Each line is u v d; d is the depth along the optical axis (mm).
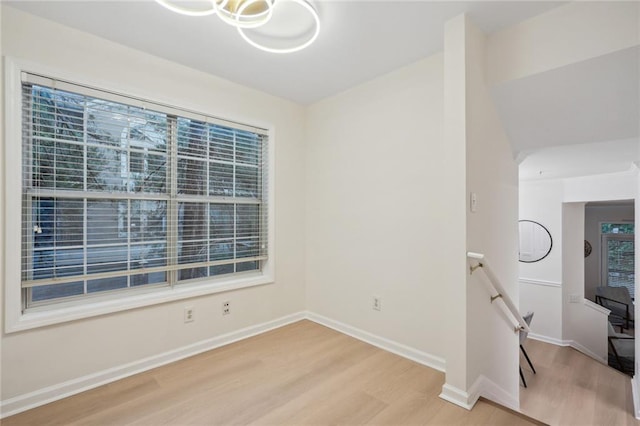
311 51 2264
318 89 2934
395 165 2555
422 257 2369
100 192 2104
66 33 1941
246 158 2941
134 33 2035
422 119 2375
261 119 2979
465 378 1806
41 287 1941
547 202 4941
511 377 2484
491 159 2129
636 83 1723
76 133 2010
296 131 3297
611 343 4715
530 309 5047
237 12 1600
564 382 3592
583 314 4828
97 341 2041
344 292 2963
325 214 3162
